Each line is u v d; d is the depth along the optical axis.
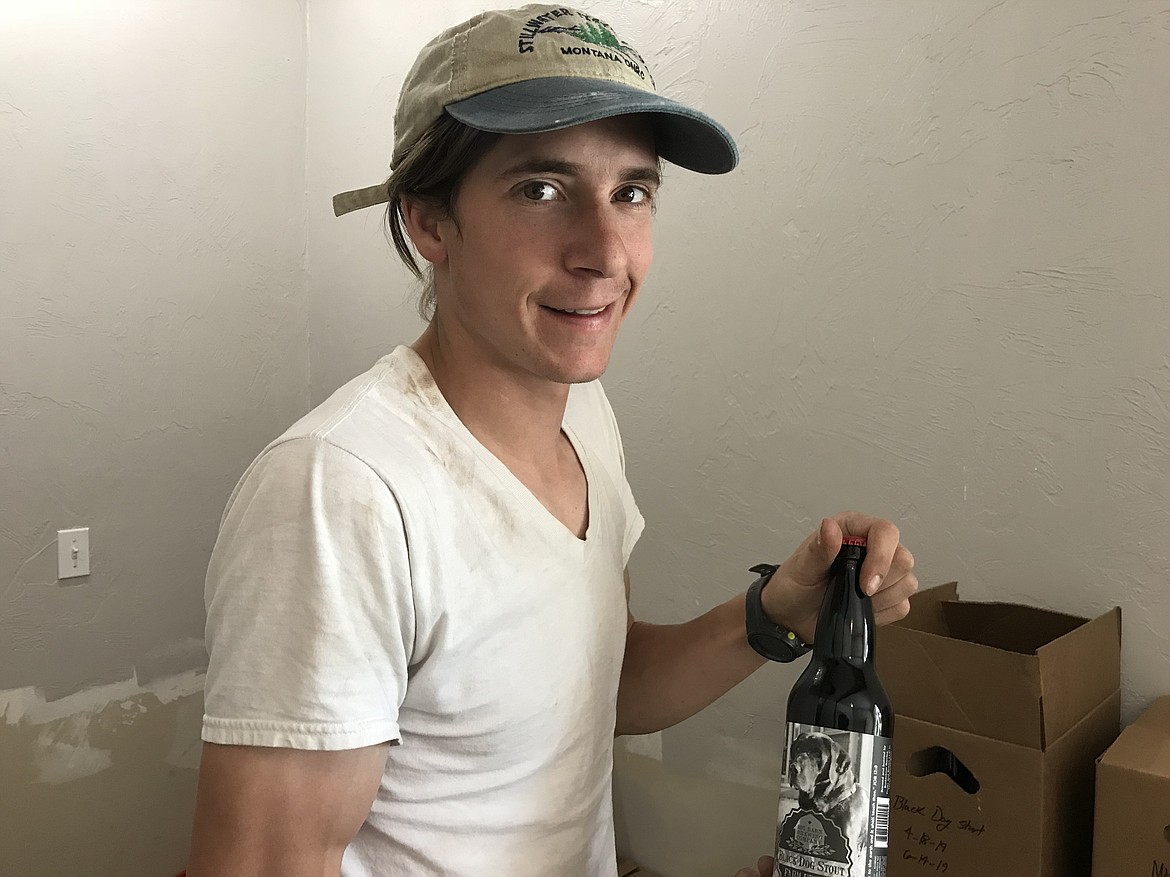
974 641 1.09
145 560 1.87
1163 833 0.77
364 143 1.97
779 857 0.68
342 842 0.67
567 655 0.81
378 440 0.71
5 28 1.62
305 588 0.64
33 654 1.72
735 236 1.35
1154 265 1.01
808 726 0.68
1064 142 1.06
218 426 1.98
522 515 0.78
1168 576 1.01
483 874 0.77
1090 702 0.93
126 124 1.79
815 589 0.83
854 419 1.25
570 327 0.76
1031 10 1.07
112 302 1.79
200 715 1.97
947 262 1.15
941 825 0.87
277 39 2.02
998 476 1.13
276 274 2.06
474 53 0.73
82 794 1.79
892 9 1.17
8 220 1.65
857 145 1.22
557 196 0.74
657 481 1.46
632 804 1.52
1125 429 1.04
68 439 1.74
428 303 0.90
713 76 1.36
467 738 0.75
